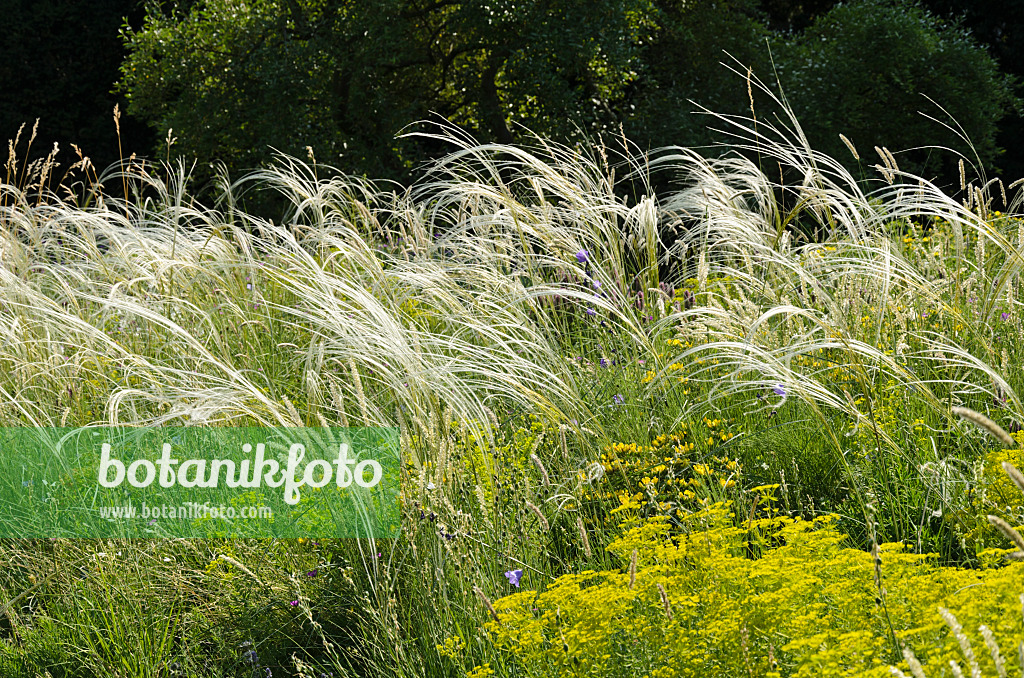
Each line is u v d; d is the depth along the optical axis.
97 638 3.47
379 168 12.91
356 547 3.59
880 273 4.36
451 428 3.81
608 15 12.59
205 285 5.63
